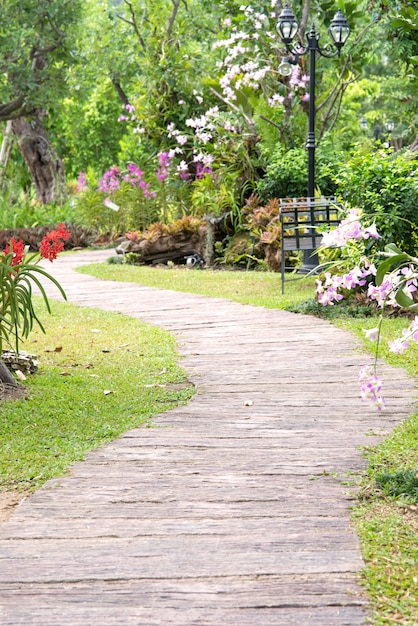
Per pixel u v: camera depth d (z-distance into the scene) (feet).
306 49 38.75
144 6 64.23
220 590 9.62
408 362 20.81
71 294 34.99
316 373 20.11
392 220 27.02
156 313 29.45
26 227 64.13
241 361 21.61
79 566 10.28
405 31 37.81
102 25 72.95
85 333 25.94
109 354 22.93
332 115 52.29
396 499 12.24
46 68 73.15
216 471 13.56
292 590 9.59
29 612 9.25
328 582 9.77
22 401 17.99
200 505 12.16
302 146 45.50
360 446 14.62
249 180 46.32
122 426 16.19
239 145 46.24
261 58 47.57
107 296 34.09
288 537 11.00
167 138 55.77
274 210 42.57
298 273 37.29
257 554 10.52
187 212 54.19
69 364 21.84
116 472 13.61
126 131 113.50
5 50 65.77
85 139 112.98
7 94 68.90
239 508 12.01
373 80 100.01
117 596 9.54
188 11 65.05
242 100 49.75
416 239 27.73
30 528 11.45
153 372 20.79
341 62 49.85
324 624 8.89
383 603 9.31
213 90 49.55
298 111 48.60
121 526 11.46
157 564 10.29
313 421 16.30
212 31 66.39
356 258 27.50
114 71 74.54
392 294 12.42
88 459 14.29
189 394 18.52
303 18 47.91
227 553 10.55
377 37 47.73
